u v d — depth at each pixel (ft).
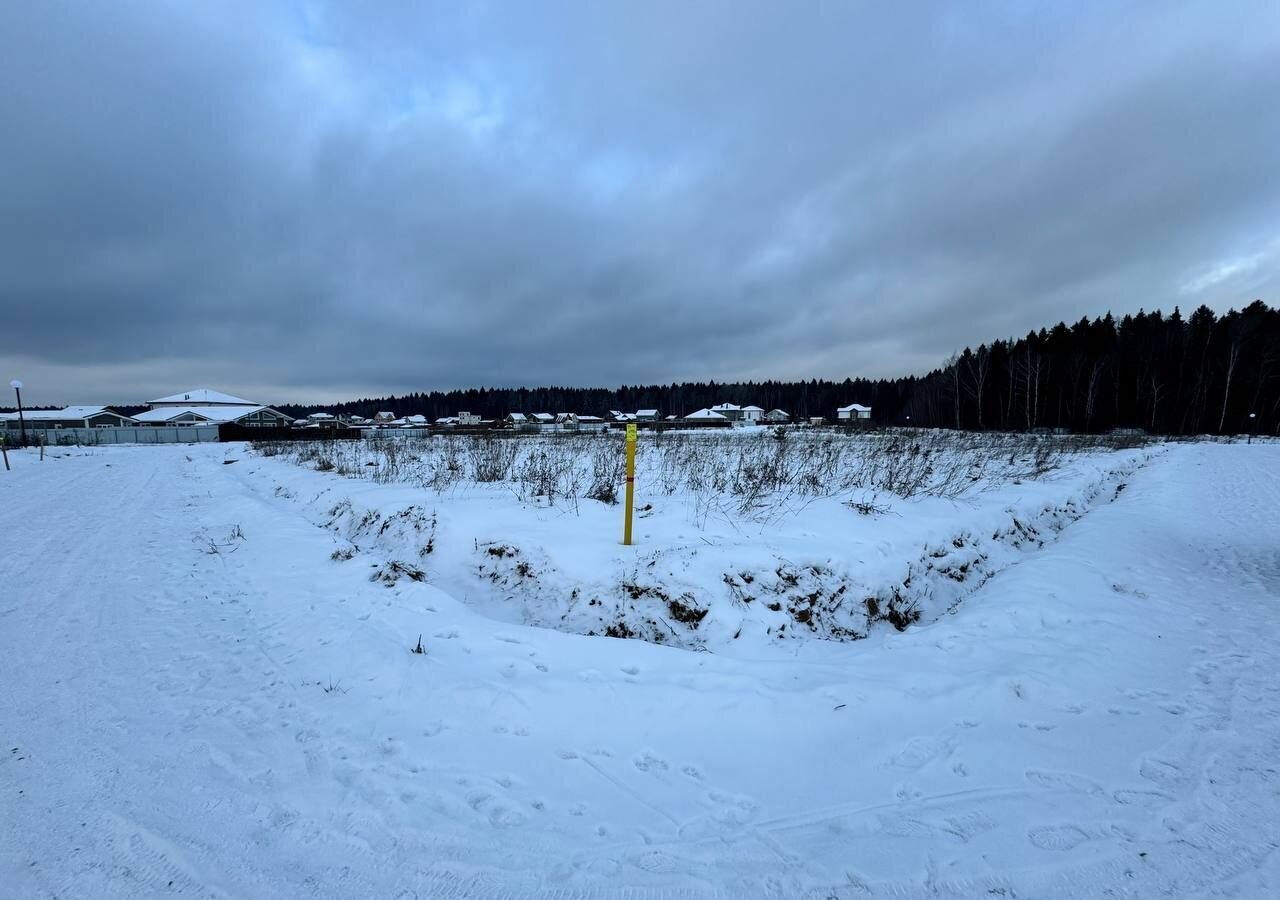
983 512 29.66
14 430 240.94
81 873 8.11
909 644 16.90
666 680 14.01
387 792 10.00
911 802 9.85
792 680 14.10
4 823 9.08
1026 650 16.24
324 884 8.00
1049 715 12.76
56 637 17.34
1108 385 184.65
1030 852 8.61
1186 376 179.32
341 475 52.39
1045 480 45.83
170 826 9.10
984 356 219.00
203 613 19.61
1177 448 103.65
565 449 56.44
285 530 33.27
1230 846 8.73
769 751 11.35
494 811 9.55
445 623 17.53
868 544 21.47
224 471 77.56
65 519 38.58
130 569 25.39
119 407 340.80
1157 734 11.99
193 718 12.51
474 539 23.39
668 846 8.78
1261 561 26.50
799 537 22.04
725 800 9.92
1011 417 203.92
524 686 13.58
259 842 8.79
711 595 17.65
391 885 8.00
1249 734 11.97
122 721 12.35
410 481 42.93
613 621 17.81
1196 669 15.14
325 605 19.77
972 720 12.50
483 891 7.89
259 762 10.87
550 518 25.63
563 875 8.19
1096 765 10.90
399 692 13.58
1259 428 165.78
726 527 23.65
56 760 10.85
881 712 12.72
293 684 14.19
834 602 18.38
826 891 7.93
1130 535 30.73
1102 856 8.52
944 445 59.88
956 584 22.89
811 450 46.98
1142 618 18.84
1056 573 23.07
